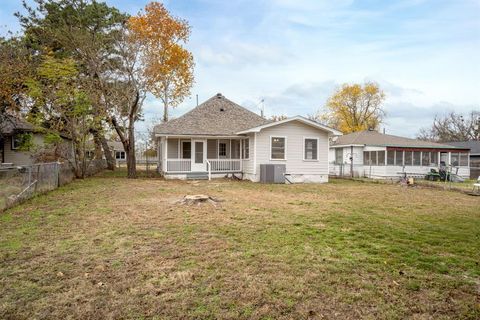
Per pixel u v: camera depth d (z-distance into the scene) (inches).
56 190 522.3
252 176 765.9
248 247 211.9
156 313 127.3
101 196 454.3
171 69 1131.9
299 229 262.8
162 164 901.8
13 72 652.1
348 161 1078.4
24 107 695.1
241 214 324.8
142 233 245.9
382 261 188.9
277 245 216.7
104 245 214.8
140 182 695.7
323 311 129.9
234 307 132.3
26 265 177.9
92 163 934.4
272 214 327.3
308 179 784.9
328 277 163.8
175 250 204.8
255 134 753.0
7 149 902.4
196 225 273.4
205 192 516.4
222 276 163.6
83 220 291.7
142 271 169.8
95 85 804.6
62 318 123.3
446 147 1030.4
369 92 2031.3
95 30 907.4
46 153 783.1
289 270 172.4
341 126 2085.4
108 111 812.6
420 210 370.9
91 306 132.5
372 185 711.1
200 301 137.1
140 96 885.8
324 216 320.5
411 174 997.2
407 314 128.3
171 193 496.4
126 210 342.3
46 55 740.7
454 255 202.7
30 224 275.4
